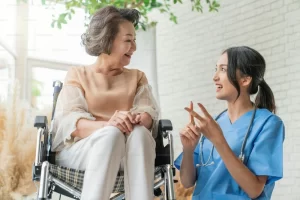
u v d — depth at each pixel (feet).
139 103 5.56
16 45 11.37
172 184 4.97
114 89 5.57
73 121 5.11
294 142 10.80
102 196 4.41
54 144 5.24
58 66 11.72
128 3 11.87
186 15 13.89
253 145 5.30
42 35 11.68
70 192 5.15
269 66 11.51
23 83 11.24
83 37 5.70
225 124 5.67
